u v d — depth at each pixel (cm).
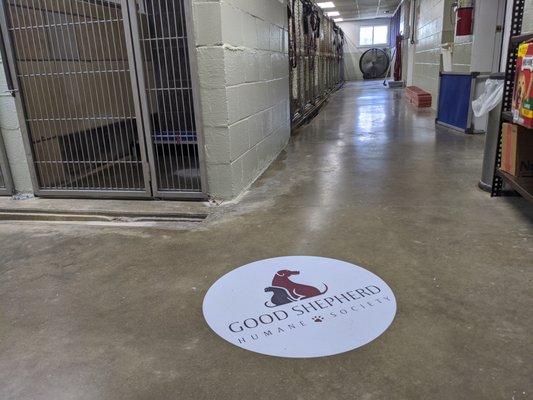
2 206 371
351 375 163
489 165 364
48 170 395
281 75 564
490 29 644
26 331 199
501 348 175
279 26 545
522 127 312
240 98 376
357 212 332
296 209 344
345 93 1497
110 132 391
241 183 388
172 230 315
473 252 259
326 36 1326
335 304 211
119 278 246
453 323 192
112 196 379
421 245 271
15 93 364
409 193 374
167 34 338
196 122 348
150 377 167
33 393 161
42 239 308
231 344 184
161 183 390
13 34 355
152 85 358
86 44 405
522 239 274
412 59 1365
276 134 536
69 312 214
